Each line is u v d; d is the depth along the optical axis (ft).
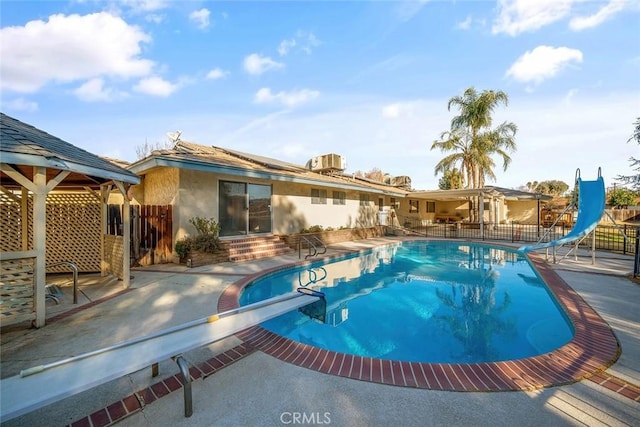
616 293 20.80
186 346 10.87
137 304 19.04
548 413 8.93
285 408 9.24
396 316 20.17
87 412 9.05
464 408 9.19
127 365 9.51
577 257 36.17
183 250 31.63
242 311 15.47
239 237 39.32
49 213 27.84
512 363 11.82
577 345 13.15
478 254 45.55
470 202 81.41
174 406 9.35
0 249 24.06
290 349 13.08
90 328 15.33
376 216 72.95
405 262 39.47
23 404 7.60
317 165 63.21
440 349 15.46
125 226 23.04
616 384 10.32
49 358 12.29
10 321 14.51
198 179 34.71
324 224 55.26
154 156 28.89
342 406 9.33
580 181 38.17
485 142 75.92
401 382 10.57
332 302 23.25
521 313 20.30
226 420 8.73
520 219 100.78
